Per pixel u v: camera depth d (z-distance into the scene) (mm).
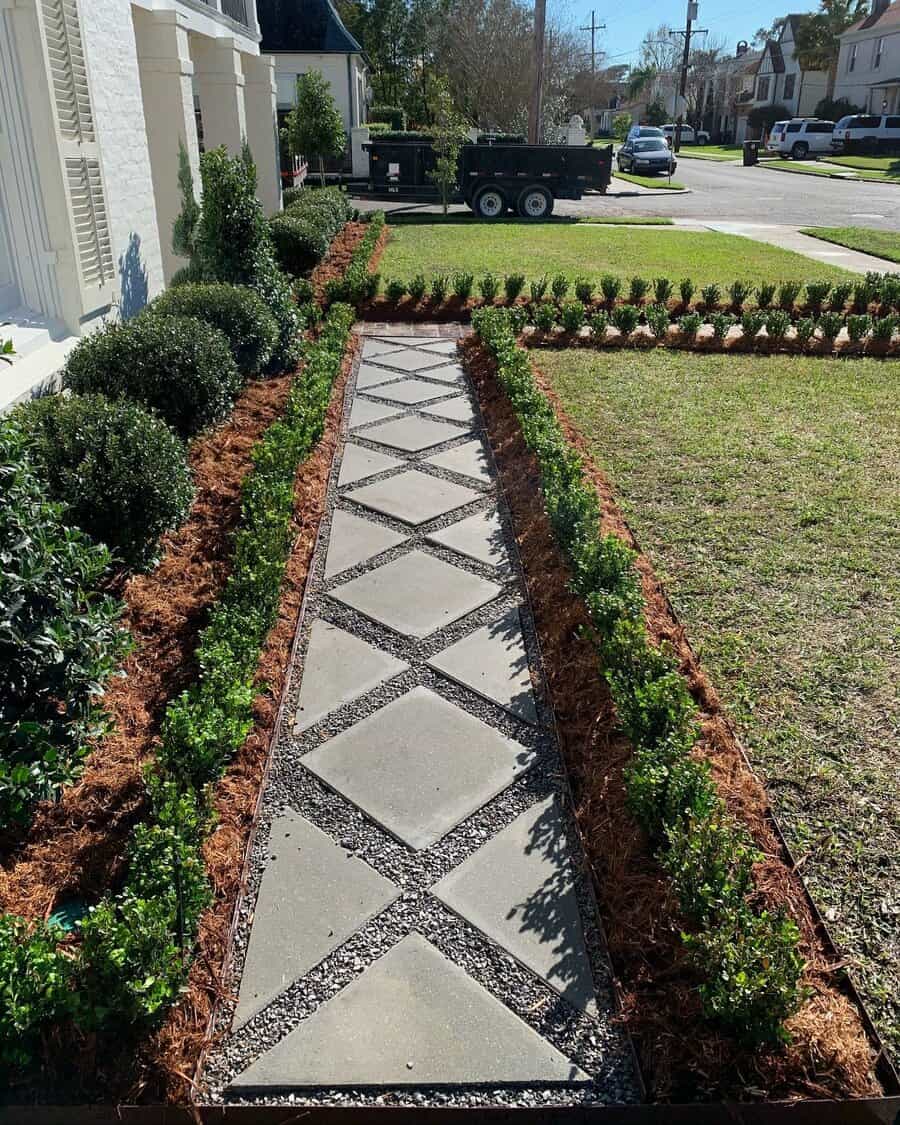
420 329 9461
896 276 10586
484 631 3770
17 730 2438
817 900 2439
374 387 7320
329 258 12766
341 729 3137
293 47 25078
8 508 2455
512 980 2197
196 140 9234
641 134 37281
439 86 25859
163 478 3668
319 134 18875
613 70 66938
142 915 1986
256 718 3115
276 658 3494
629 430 6184
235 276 7172
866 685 3367
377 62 38906
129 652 3076
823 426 6344
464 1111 1904
